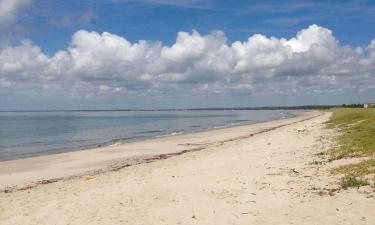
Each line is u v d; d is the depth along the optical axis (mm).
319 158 22062
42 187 20062
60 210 14828
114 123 109125
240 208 13438
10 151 42438
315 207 12797
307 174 17875
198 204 14359
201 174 19922
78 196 16797
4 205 16188
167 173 21016
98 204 15297
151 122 113750
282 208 13047
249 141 37781
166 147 39562
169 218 13016
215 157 26844
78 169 27141
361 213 11836
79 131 74562
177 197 15594
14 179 23734
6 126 94312
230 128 70938
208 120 123188
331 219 11617
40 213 14625
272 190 15453
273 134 44906
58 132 72062
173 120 128500
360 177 15930
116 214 13883
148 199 15602
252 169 20328
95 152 36625
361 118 51000
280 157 23797
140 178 20031
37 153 40000
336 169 18125
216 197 15133
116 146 42000
